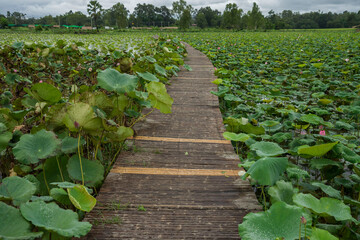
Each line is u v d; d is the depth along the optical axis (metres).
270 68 8.80
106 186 2.26
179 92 5.24
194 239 1.73
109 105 2.59
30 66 6.00
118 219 1.88
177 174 2.46
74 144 2.21
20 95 4.58
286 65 9.80
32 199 1.73
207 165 2.63
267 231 1.49
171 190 2.22
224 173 2.49
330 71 8.34
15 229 1.38
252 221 1.56
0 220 1.40
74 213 1.62
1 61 5.85
